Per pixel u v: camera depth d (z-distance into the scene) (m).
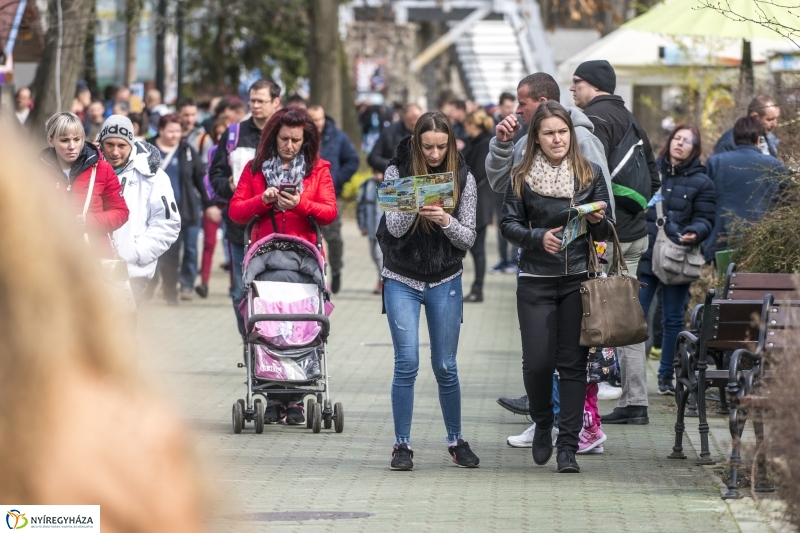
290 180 22.52
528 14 81.38
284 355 22.00
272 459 19.88
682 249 25.39
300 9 94.56
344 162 42.41
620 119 21.27
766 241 25.83
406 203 17.80
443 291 18.58
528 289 18.36
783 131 29.94
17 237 2.54
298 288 22.41
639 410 23.00
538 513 15.98
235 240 25.66
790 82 36.75
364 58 126.56
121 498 2.56
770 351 16.77
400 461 18.92
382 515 15.90
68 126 21.12
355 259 59.88
